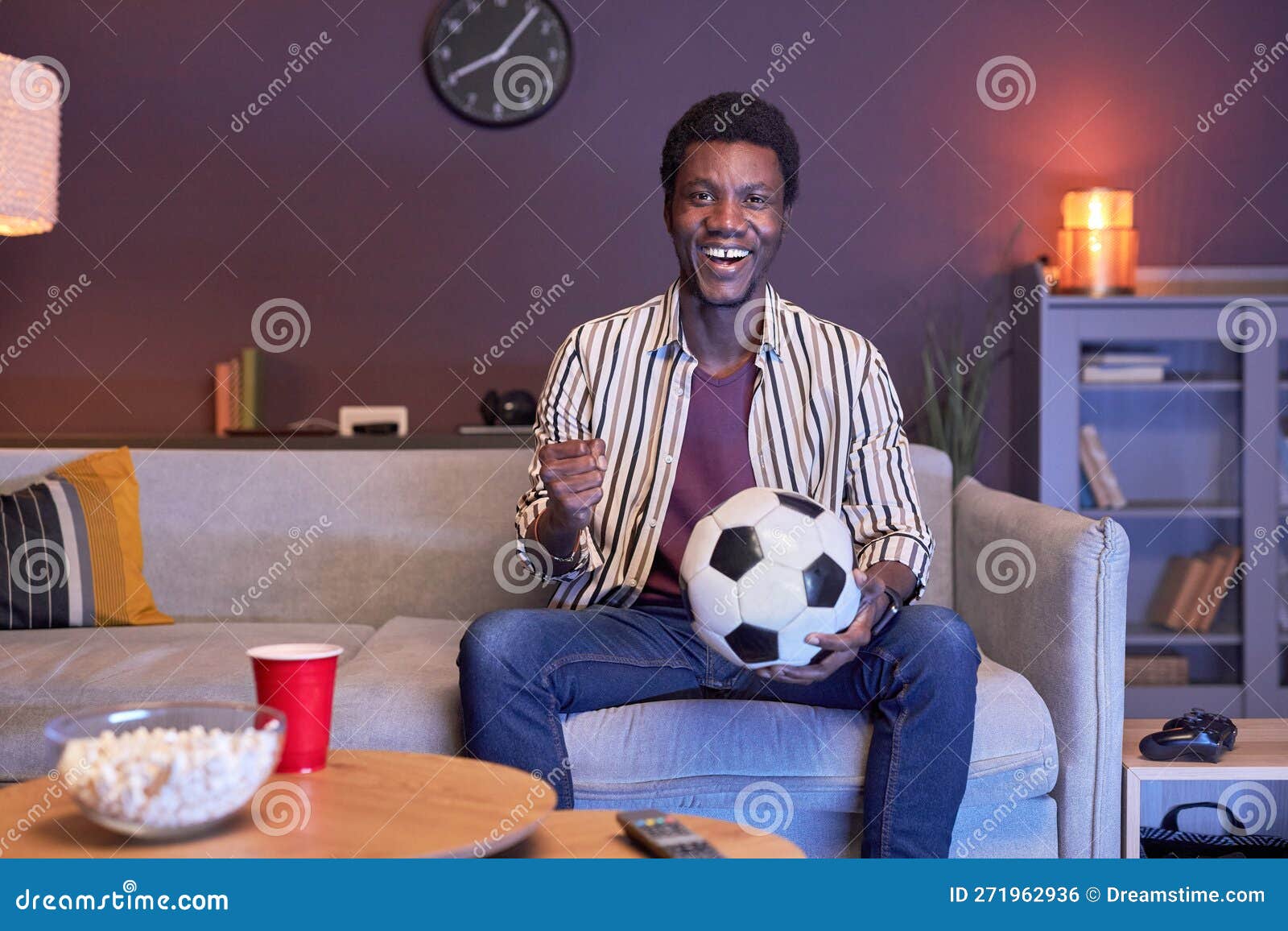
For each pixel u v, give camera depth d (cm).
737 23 324
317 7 318
